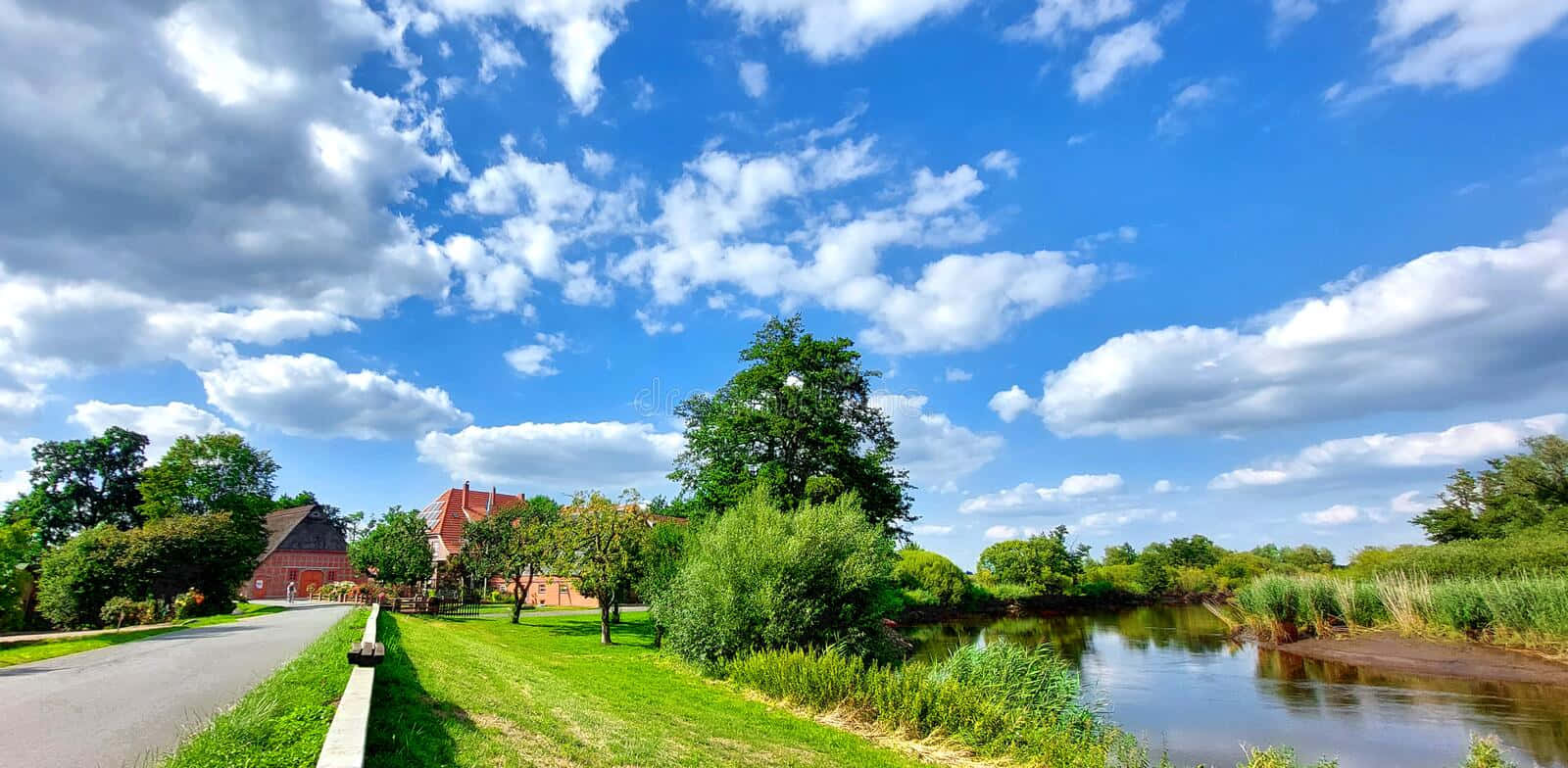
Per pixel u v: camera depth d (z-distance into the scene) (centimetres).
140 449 6088
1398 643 3136
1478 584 3144
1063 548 8000
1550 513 5325
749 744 1234
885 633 2448
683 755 1045
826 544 2281
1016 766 1291
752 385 3819
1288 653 3403
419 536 4644
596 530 3131
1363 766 1633
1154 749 1794
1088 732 1529
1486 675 2569
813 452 3700
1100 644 4141
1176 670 3053
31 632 3353
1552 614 2714
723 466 3744
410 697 970
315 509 7550
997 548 7981
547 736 978
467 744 824
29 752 723
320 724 714
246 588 6931
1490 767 1480
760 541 2286
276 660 1480
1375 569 4491
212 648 1764
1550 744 1756
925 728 1480
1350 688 2511
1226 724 2050
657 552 3133
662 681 1992
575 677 1812
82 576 3609
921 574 6512
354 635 1673
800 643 2145
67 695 1061
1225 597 8931
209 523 4091
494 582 6919
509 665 1783
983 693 1600
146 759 696
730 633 2172
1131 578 9044
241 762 593
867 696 1611
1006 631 5050
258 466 5731
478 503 7569
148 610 3359
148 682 1188
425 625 3042
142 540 3788
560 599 6350
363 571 4969
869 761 1235
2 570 3069
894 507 3916
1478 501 6250
